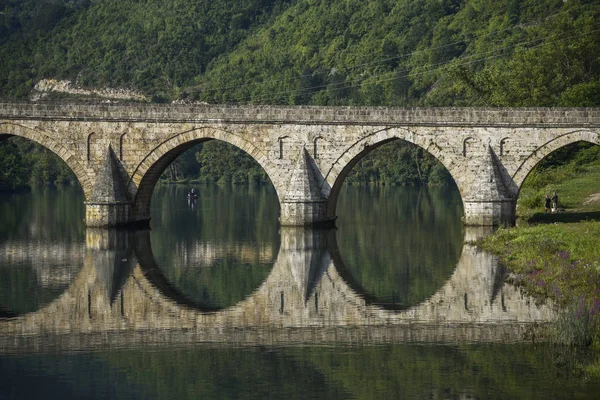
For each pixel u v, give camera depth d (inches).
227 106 4355.3
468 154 4190.5
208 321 2504.9
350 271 3206.2
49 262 3447.3
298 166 4315.9
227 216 5339.6
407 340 2260.1
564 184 5241.1
